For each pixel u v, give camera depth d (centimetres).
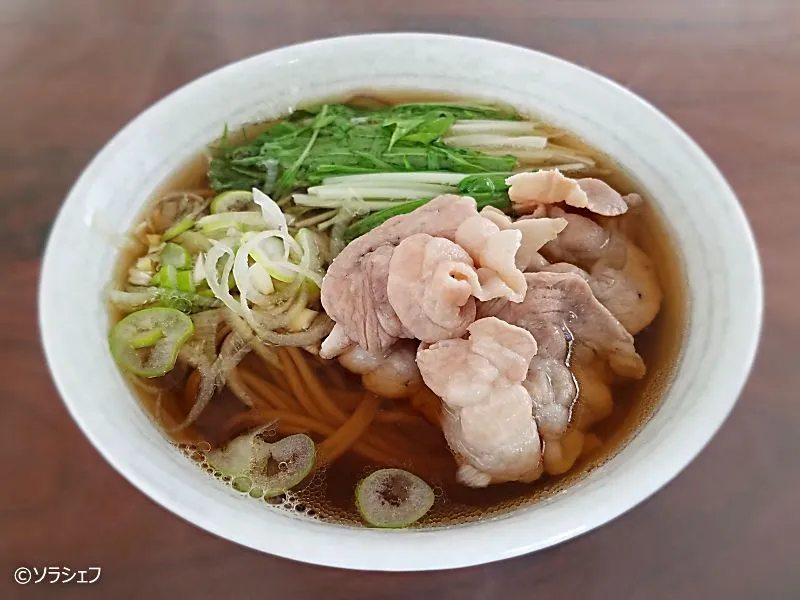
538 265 21
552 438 19
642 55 28
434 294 17
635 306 21
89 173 21
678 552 16
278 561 16
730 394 16
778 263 22
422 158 25
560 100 25
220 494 16
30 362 19
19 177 24
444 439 19
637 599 16
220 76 24
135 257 22
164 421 19
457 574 16
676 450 15
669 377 20
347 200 24
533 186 21
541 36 29
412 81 26
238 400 20
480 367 17
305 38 29
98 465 18
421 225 20
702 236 21
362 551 14
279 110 26
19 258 22
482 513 18
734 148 25
